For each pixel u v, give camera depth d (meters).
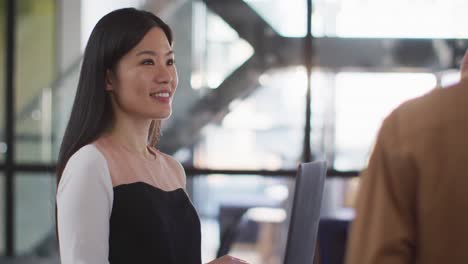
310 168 1.78
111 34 1.68
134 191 1.65
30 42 4.29
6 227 4.33
